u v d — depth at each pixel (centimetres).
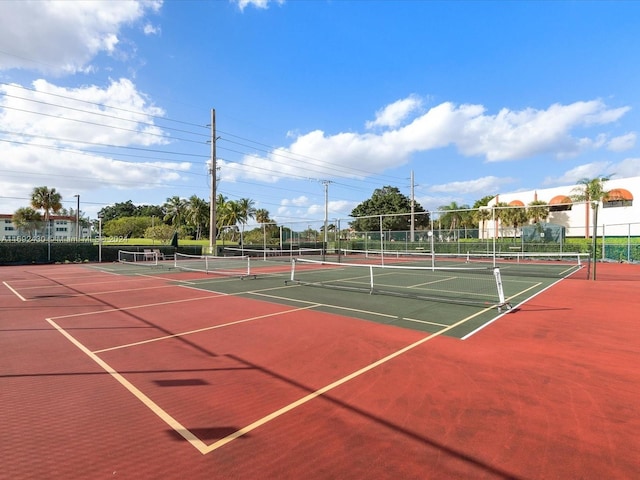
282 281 1705
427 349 639
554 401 432
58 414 407
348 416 398
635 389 466
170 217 9075
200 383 493
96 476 298
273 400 439
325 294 1293
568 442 345
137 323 852
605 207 4303
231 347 658
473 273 2064
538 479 291
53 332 772
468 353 616
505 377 508
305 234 4216
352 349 641
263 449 335
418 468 306
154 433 366
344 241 4331
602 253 3047
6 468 310
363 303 1106
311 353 620
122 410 416
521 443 344
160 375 523
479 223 5612
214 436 359
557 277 1845
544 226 3819
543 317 898
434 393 455
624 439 349
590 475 296
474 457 321
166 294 1309
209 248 4334
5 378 514
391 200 7512
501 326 806
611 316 908
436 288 1443
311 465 311
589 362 569
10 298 1238
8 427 379
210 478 294
